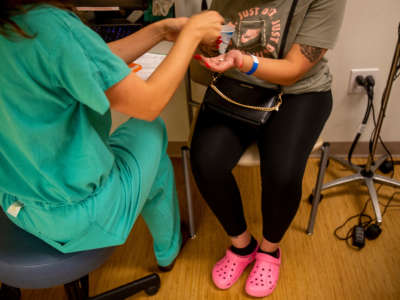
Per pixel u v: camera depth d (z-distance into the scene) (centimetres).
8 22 56
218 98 115
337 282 132
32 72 61
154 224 120
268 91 113
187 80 144
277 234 120
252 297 129
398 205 159
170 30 104
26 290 134
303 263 139
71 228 79
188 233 152
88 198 81
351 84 163
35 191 74
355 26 148
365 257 140
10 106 63
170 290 133
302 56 107
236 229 124
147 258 145
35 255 84
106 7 143
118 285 135
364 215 156
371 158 157
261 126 112
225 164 115
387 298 126
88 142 73
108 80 69
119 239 89
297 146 110
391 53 154
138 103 75
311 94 119
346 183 163
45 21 59
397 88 164
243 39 115
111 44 103
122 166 90
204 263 141
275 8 108
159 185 110
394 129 177
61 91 66
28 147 67
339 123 178
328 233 150
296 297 128
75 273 87
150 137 97
